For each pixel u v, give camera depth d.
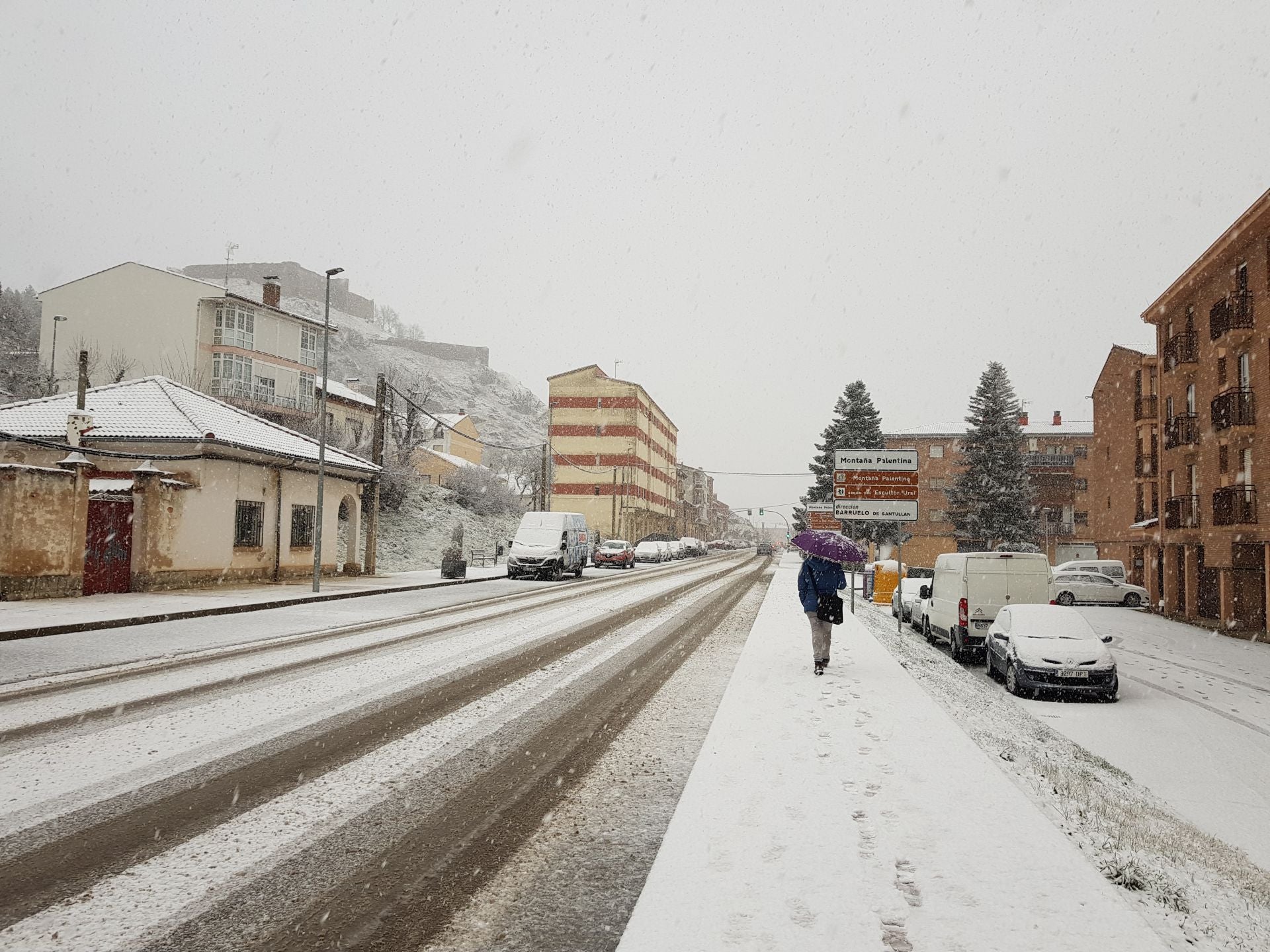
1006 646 13.05
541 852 4.30
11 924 3.38
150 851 4.20
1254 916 4.33
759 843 4.16
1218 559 24.88
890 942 3.13
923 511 65.81
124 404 23.02
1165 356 31.45
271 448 23.73
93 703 7.71
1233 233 23.33
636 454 77.69
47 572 17.31
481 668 10.16
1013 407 55.69
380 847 4.32
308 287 150.00
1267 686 14.07
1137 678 14.63
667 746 6.53
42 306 48.94
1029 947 3.12
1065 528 63.81
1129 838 5.38
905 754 6.01
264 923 3.44
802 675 9.83
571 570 32.62
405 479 42.31
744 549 148.38
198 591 20.48
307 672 9.62
